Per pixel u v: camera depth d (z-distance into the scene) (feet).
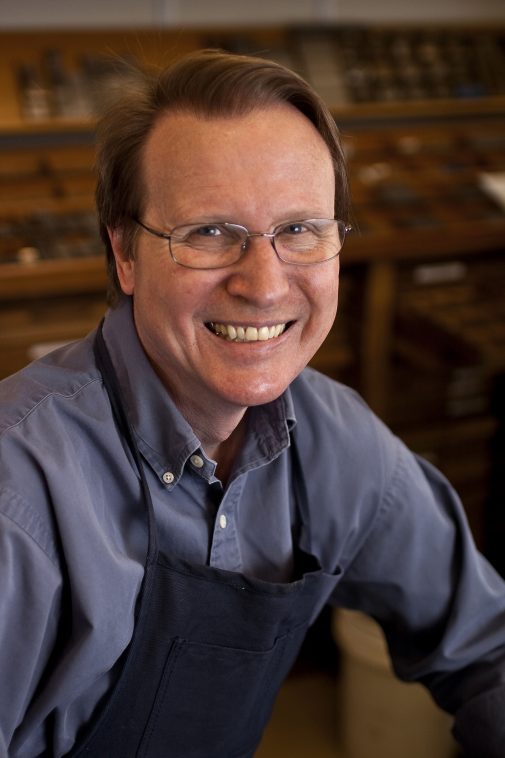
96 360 4.05
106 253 4.13
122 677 3.85
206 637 3.94
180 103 3.51
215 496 4.11
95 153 3.99
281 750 8.34
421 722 7.73
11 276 7.99
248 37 10.02
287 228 3.57
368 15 11.00
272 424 4.18
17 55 9.26
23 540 3.47
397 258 9.13
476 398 9.96
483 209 9.64
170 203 3.51
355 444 4.49
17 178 9.01
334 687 9.14
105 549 3.64
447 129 10.52
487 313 9.61
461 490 10.01
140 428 3.92
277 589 3.92
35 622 3.50
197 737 4.22
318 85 9.97
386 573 4.66
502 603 4.71
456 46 10.75
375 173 9.96
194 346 3.69
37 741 3.84
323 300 3.74
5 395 3.82
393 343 9.52
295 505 4.43
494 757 4.41
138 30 9.63
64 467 3.63
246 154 3.44
